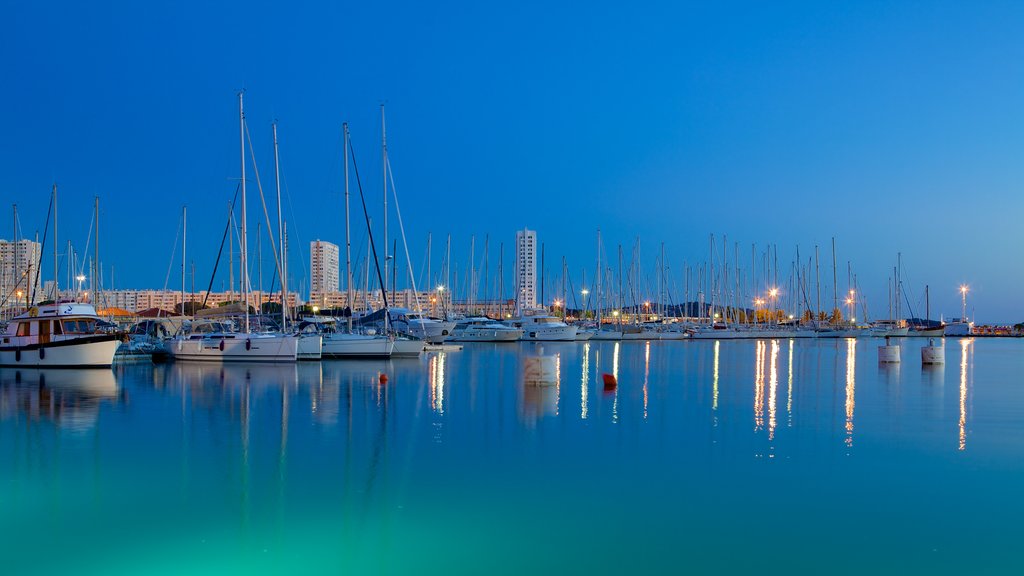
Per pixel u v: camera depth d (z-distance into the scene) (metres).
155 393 32.41
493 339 91.44
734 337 114.31
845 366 52.22
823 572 10.98
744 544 12.13
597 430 22.25
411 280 72.88
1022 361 62.12
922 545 12.09
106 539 12.35
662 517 13.49
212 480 16.05
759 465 17.52
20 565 11.23
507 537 12.43
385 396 31.08
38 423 23.67
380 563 11.30
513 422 23.80
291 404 28.33
